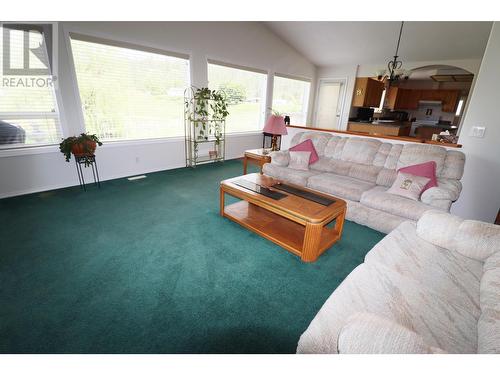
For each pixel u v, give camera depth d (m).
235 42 4.88
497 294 1.06
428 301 1.14
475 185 2.71
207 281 1.77
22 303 1.53
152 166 4.30
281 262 2.01
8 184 3.04
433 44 4.64
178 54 4.11
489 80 2.44
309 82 6.84
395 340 0.79
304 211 2.00
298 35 5.35
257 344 1.33
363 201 2.53
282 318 1.49
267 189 2.47
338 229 2.28
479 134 2.58
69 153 3.07
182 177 4.10
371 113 7.14
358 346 0.80
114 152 3.81
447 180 2.50
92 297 1.60
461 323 1.04
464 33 4.12
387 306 1.11
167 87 4.19
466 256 1.50
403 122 7.04
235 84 5.25
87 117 3.49
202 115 4.63
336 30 4.81
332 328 1.02
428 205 2.29
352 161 3.18
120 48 3.55
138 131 4.04
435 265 1.41
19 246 2.10
